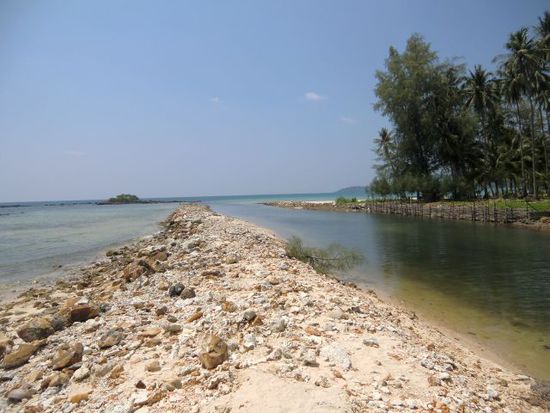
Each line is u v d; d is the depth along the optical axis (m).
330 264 15.73
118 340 6.37
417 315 9.90
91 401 4.55
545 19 39.56
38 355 6.18
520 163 47.75
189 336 6.31
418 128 53.91
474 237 25.64
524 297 11.61
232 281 10.26
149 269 12.51
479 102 49.03
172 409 4.14
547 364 6.94
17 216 66.44
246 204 116.69
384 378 4.80
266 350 5.57
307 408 3.90
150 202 168.62
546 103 40.75
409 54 52.81
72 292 11.98
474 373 5.72
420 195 55.75
